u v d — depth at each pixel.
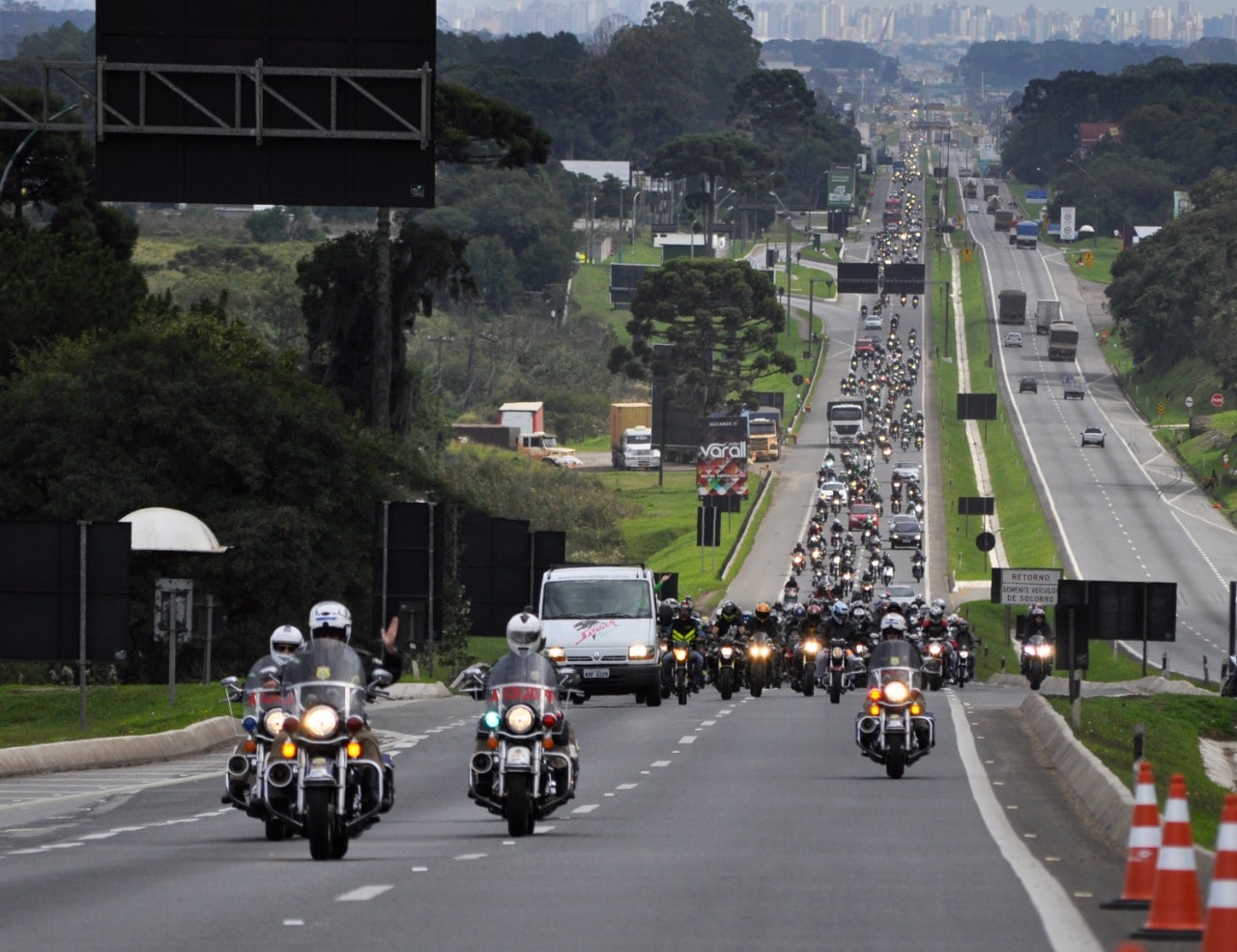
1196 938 34.88
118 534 109.88
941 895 42.38
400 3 99.19
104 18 99.00
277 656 56.12
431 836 57.53
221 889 44.62
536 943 35.72
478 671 58.38
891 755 77.62
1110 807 58.88
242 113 99.56
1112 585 192.12
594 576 134.50
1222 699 152.00
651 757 89.88
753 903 41.38
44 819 68.06
